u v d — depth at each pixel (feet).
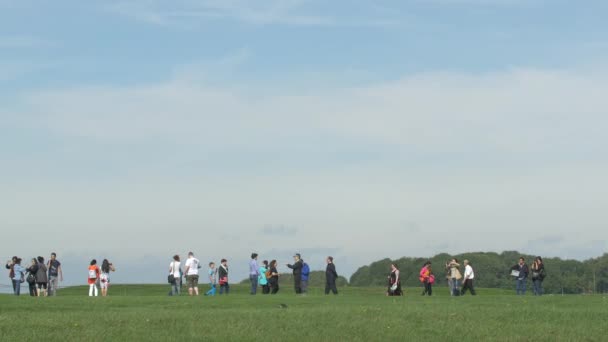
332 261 178.29
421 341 93.71
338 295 167.94
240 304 137.08
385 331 98.27
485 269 356.18
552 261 345.31
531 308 121.39
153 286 233.96
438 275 363.56
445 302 139.44
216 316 108.88
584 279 337.52
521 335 97.30
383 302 141.28
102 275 172.55
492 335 97.19
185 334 94.32
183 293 194.59
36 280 168.35
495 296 158.71
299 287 176.14
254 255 179.42
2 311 122.42
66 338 91.15
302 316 108.99
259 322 103.09
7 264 169.68
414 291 212.23
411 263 385.09
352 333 96.89
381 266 393.09
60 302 137.08
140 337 92.48
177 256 174.09
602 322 107.34
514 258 359.66
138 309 126.31
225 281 180.75
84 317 107.96
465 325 103.40
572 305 131.85
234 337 93.04
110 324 100.89
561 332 99.35
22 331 95.04
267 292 181.47
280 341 91.81
